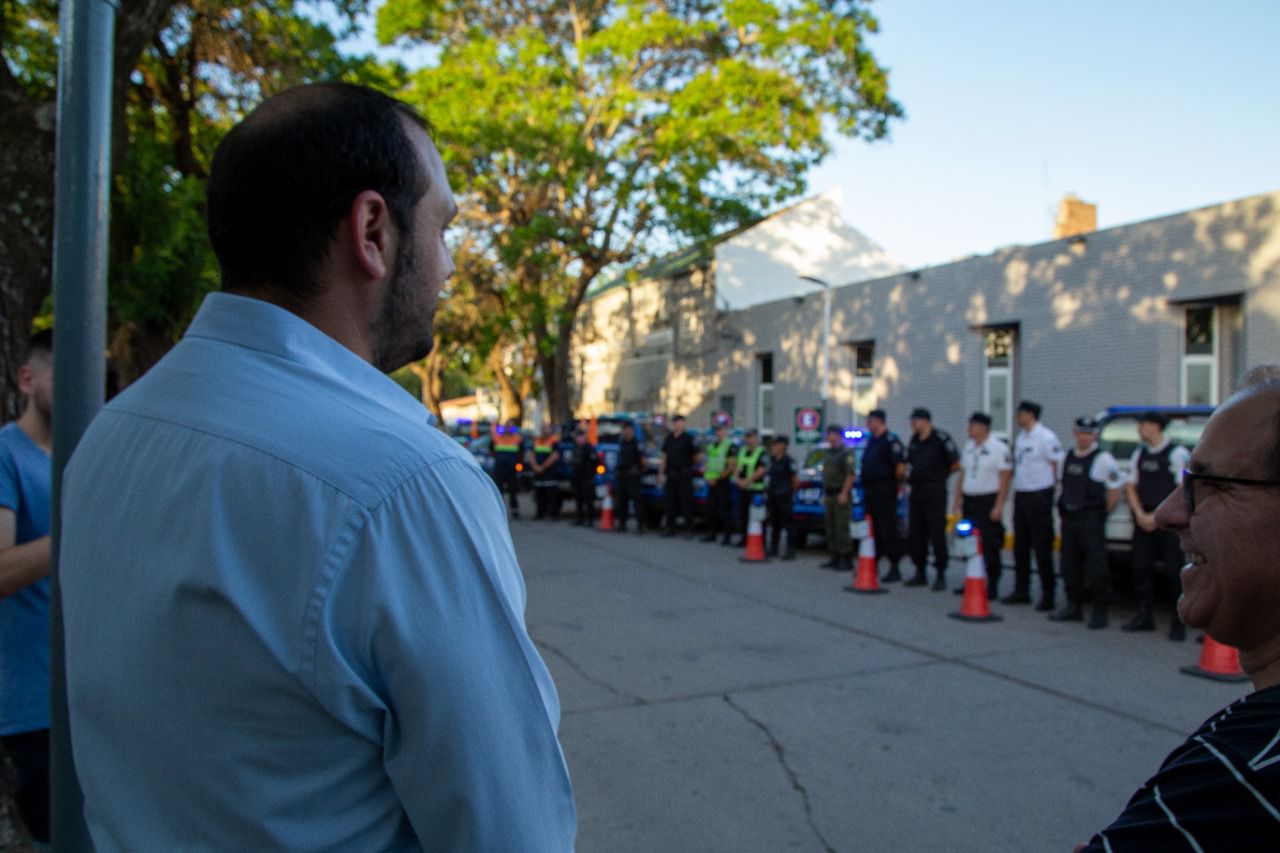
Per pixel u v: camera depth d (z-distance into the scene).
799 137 21.23
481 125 21.53
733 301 27.44
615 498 16.80
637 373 31.42
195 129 12.38
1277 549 1.11
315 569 1.05
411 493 1.10
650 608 9.23
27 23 9.52
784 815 4.32
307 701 1.05
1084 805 4.41
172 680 1.08
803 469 12.87
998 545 9.80
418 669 1.04
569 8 25.19
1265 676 1.15
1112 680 6.53
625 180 23.33
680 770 4.87
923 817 4.28
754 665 6.98
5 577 2.46
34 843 2.88
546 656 7.27
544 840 1.10
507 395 32.44
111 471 1.22
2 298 3.26
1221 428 1.17
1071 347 15.55
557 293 27.00
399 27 23.92
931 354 18.31
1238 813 1.00
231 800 1.06
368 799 1.09
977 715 5.76
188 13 10.81
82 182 2.15
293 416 1.14
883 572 11.81
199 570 1.07
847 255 29.86
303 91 1.29
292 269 1.27
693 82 21.28
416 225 1.33
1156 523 1.31
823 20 20.73
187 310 10.09
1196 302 14.00
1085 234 15.28
